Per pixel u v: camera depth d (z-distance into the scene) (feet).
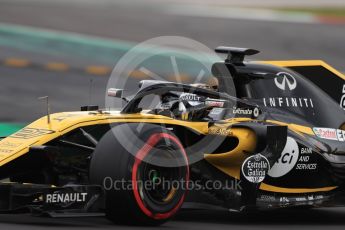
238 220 89.76
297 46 307.78
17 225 75.56
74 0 515.09
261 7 498.69
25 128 83.41
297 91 94.68
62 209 72.69
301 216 96.48
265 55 283.18
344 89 102.53
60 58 263.08
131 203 74.33
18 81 215.10
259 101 91.76
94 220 81.71
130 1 534.78
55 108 181.16
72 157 82.89
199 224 83.25
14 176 83.97
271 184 88.28
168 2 542.16
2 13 383.04
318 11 460.14
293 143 88.74
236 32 343.67
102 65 255.29
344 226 88.53
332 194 92.84
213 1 542.16
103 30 340.39
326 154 91.50
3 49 272.72
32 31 322.75
